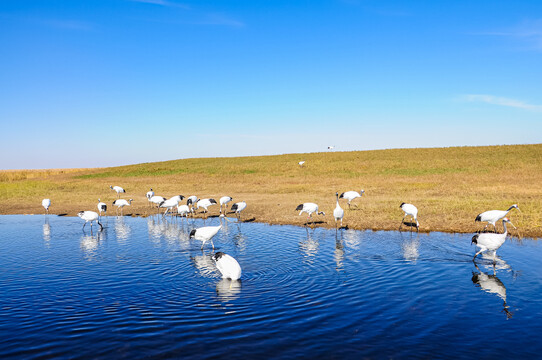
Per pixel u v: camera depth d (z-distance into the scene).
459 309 9.34
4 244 17.34
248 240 17.66
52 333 8.26
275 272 12.47
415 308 9.42
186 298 10.23
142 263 13.77
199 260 14.15
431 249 15.20
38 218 26.39
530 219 19.98
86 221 24.62
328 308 9.47
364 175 50.69
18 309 9.58
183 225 22.66
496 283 11.10
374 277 11.81
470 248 15.28
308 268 12.88
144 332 8.26
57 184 50.88
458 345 7.63
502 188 34.09
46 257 14.79
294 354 7.34
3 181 60.12
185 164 73.56
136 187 47.25
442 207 24.66
